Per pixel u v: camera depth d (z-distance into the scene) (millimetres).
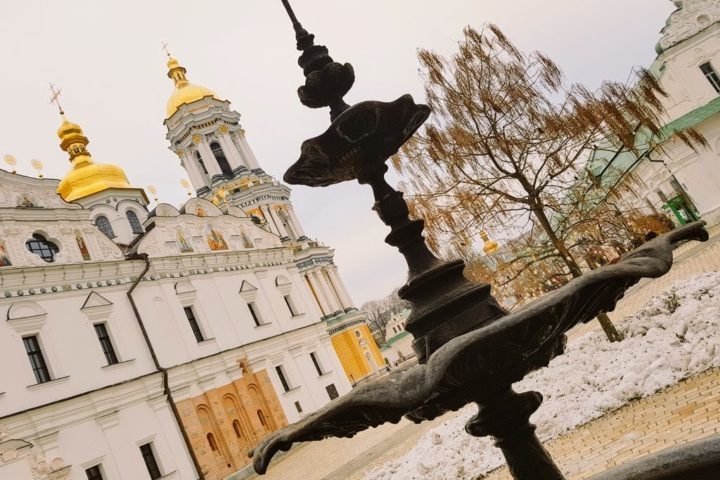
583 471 5922
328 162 3029
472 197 10750
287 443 2270
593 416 7785
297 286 32750
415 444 13117
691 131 12586
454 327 2707
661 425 6180
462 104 10688
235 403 24641
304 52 3416
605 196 11383
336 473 14688
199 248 27750
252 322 28031
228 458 22688
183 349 23703
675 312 9805
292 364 28922
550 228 10945
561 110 10719
